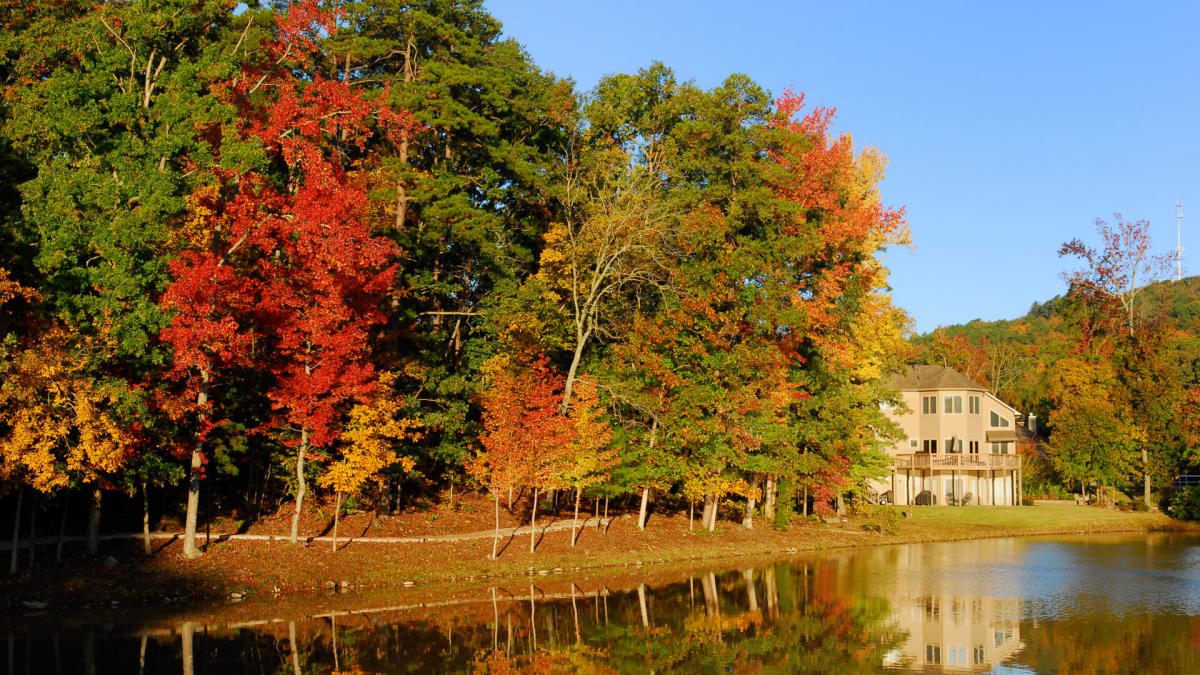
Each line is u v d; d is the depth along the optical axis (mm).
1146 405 67188
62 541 27438
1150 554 43531
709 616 26500
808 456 47812
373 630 23344
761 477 51156
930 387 72250
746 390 41438
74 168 26984
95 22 27875
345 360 30734
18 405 23578
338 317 28719
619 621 25562
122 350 25625
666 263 41875
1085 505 69500
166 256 26812
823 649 22375
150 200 25422
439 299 42375
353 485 30453
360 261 28750
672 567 37594
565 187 42250
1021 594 30750
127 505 34469
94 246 25359
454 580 31875
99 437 24781
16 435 22938
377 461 30641
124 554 28156
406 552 33312
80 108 26531
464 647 21750
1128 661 21047
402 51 38594
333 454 34750
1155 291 80750
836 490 51594
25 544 27797
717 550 41656
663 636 23703
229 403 32688
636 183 42125
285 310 29141
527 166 40219
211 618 23969
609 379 41094
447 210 35531
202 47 30453
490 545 35906
